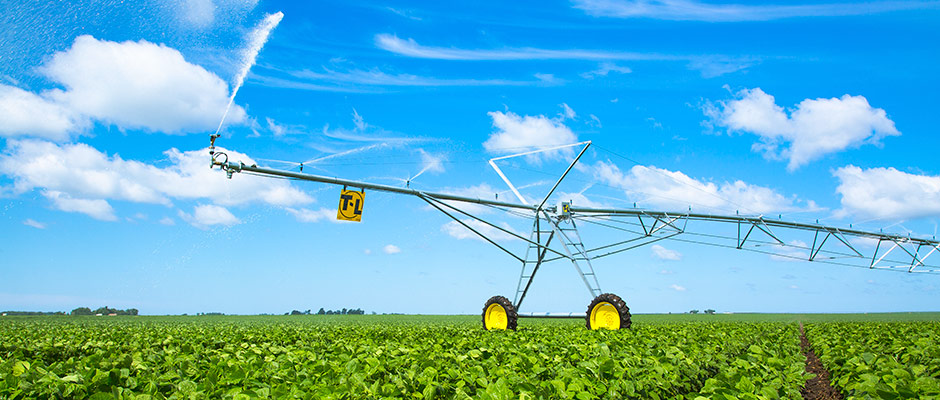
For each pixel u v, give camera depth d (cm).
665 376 877
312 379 754
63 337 1827
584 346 1189
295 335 1839
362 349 1115
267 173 1705
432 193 2064
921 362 1078
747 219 2595
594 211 2308
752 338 1689
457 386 726
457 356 995
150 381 698
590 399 679
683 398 836
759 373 941
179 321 5053
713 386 785
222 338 1705
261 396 644
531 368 873
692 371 968
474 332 1925
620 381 791
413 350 1056
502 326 2161
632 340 1358
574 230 2227
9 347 1346
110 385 689
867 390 764
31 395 647
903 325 2719
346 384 689
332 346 1243
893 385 774
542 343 1340
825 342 1526
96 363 838
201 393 648
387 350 1125
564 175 2116
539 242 2264
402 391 704
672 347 1183
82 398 646
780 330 2388
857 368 930
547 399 669
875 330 2127
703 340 1575
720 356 1139
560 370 830
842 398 1055
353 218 1902
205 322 4694
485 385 726
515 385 684
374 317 7344
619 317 1877
